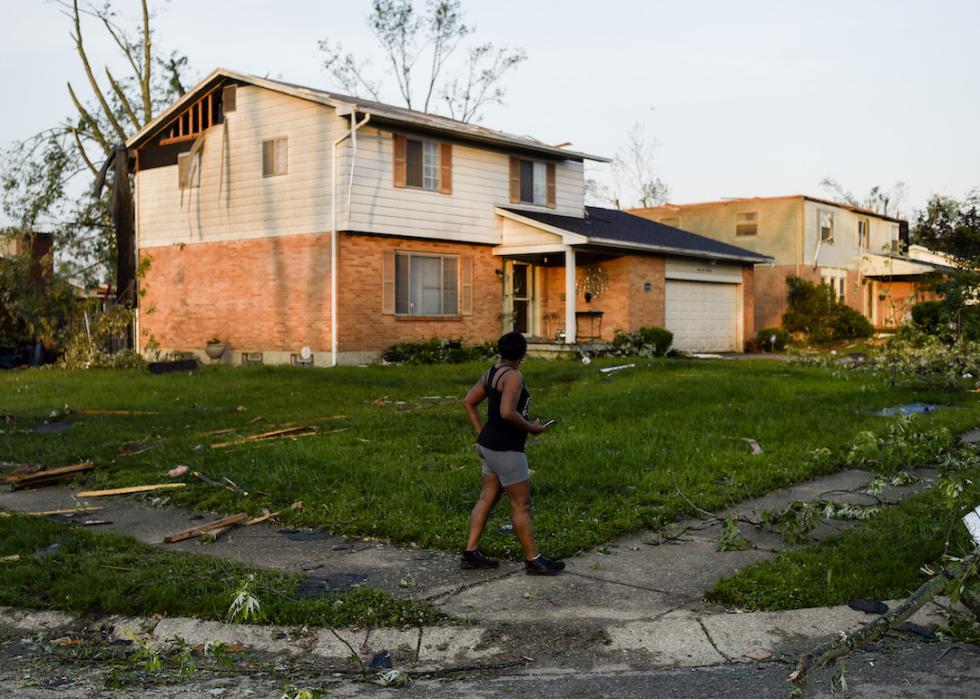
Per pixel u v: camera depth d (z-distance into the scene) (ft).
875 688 14.49
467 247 79.15
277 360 74.23
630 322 82.58
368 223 71.00
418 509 25.59
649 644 16.79
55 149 98.78
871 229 127.65
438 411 43.06
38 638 17.76
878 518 23.99
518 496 20.36
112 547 22.52
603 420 40.14
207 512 26.86
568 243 75.61
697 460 31.63
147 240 84.43
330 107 70.28
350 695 14.80
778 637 16.90
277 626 17.58
